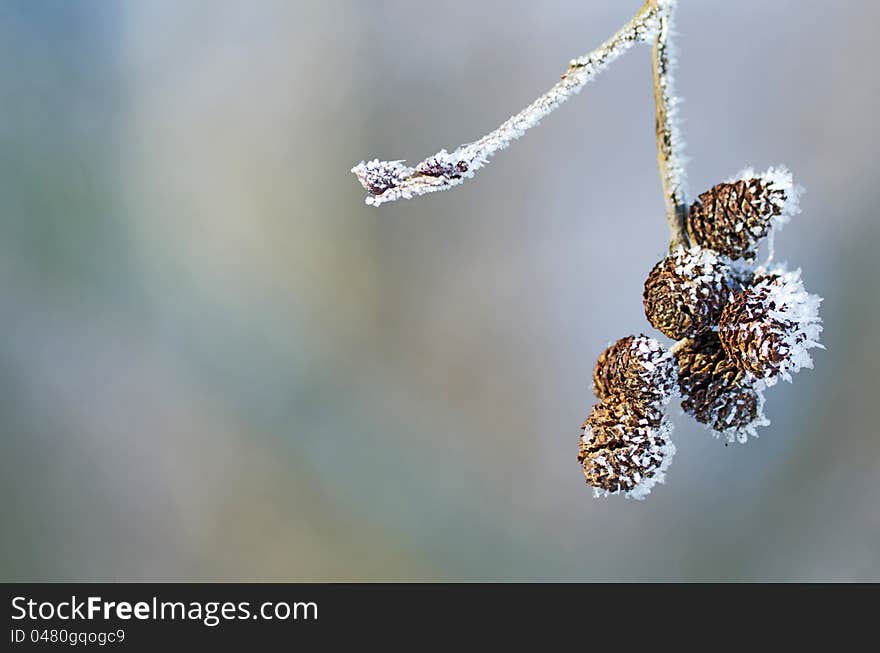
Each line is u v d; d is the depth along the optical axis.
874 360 1.06
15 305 1.17
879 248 1.07
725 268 0.61
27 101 1.18
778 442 1.10
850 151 1.09
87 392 1.18
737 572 1.09
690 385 0.61
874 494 1.05
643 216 1.18
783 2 1.11
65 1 1.19
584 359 1.20
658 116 0.61
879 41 1.07
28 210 1.17
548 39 1.18
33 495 1.14
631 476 0.60
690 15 1.13
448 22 1.19
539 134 1.20
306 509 1.19
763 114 1.12
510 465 1.20
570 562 1.15
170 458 1.18
